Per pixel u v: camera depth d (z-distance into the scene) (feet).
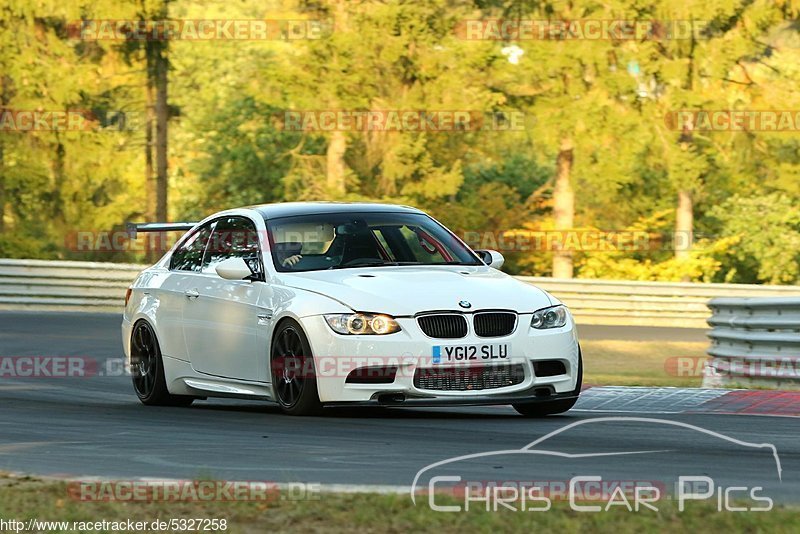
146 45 402.52
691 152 404.77
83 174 449.89
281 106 390.63
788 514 48.44
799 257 440.45
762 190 454.81
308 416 88.22
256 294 92.73
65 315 233.55
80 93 435.53
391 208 102.12
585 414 93.40
